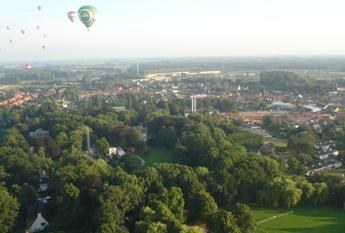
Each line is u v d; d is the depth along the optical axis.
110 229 160.50
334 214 196.38
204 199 179.88
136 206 185.25
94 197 187.88
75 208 188.50
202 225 177.62
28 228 187.00
